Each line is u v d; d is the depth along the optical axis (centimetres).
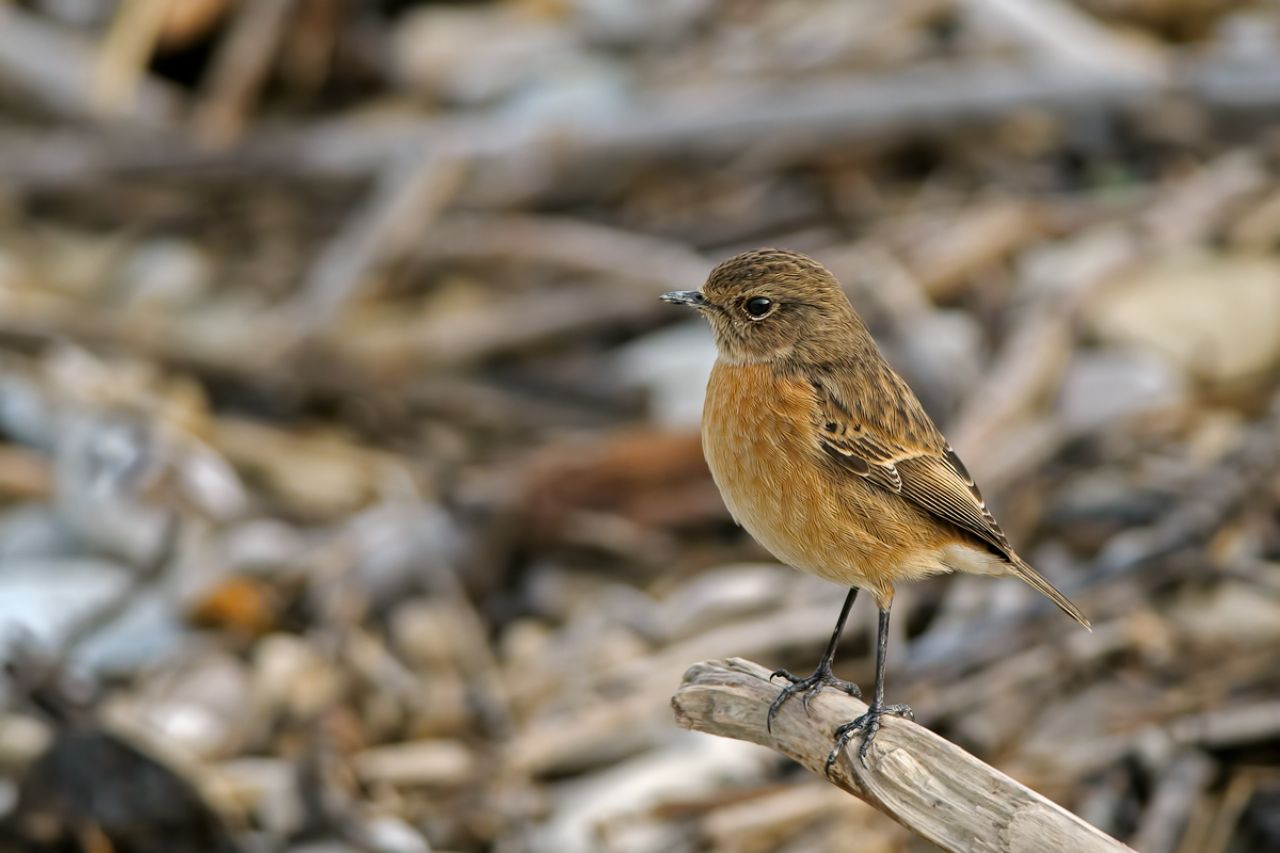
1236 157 1623
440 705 1220
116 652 1272
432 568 1323
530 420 1512
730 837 1080
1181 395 1409
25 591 1314
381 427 1520
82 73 1767
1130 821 1079
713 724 854
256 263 1691
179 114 1770
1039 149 1692
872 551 930
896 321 1464
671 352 1523
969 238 1546
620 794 1137
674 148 1656
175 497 1387
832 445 920
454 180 1652
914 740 787
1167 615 1198
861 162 1664
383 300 1609
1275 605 1191
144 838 1091
